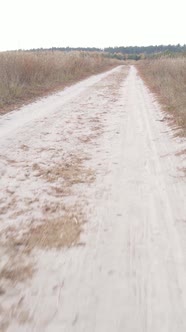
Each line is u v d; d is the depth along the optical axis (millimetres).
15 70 12422
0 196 3932
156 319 2160
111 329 2074
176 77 13914
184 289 2438
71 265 2691
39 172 4711
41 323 2100
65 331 2047
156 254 2848
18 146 5852
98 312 2209
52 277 2541
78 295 2359
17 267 2641
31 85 12875
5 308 2213
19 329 2047
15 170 4750
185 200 3840
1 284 2441
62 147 5887
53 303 2273
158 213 3553
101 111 9195
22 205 3727
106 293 2389
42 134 6699
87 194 4031
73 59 21719
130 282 2508
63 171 4762
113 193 4051
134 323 2125
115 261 2754
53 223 3342
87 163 5098
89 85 15625
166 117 7980
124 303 2295
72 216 3492
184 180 4375
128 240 3059
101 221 3396
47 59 16156
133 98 11586
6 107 9219
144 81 18406
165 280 2531
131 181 4391
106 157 5348
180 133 6336
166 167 4836
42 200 3859
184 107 8258
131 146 5895
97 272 2615
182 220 3400
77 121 7922
